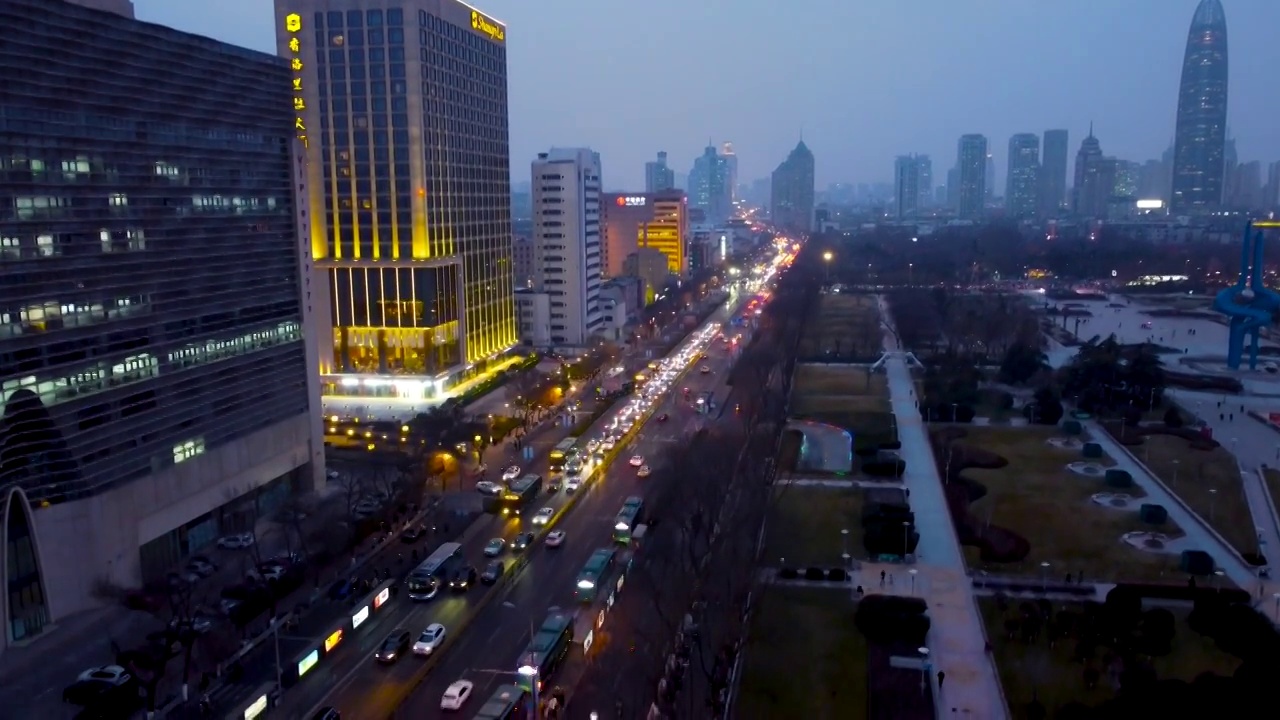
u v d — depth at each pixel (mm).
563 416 190000
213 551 119688
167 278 111875
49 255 96250
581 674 87875
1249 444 162750
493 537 124312
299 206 137750
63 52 97562
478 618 100000
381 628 98312
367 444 167625
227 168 122688
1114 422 174375
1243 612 89500
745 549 106375
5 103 91250
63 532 98500
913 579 107312
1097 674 82750
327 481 146375
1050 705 79688
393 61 194250
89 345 101000
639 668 87750
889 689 82688
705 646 90062
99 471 102062
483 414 190625
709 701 79375
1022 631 92938
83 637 95062
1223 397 199250
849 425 176625
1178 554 113375
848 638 93500
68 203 98438
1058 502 132875
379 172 198250
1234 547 114625
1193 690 70812
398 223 199375
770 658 89500
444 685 86312
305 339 139875
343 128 198250
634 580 107312
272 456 131875
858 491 139375
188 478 115562
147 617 99562
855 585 106062
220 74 121188
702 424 178875
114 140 104125
